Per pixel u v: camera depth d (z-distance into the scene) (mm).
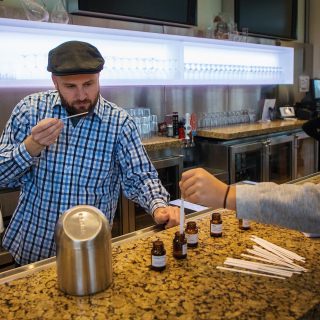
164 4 3525
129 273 987
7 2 2844
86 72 1388
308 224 867
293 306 821
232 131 3670
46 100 1599
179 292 888
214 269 1000
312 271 983
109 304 845
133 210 2893
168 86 3877
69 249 873
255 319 777
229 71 4195
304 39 5465
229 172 3598
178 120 3680
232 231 1267
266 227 1296
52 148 1543
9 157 1421
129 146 1616
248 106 4750
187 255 1088
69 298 875
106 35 3078
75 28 2777
